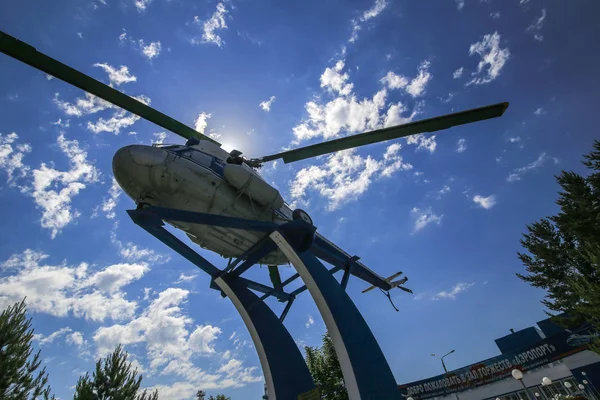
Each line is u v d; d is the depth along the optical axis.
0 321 17.91
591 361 28.27
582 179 29.61
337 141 12.97
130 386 22.81
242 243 13.81
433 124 11.73
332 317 11.74
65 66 9.80
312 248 15.34
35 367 18.55
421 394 38.84
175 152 12.23
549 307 30.39
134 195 11.77
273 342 14.89
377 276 19.86
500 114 11.27
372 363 11.38
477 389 35.47
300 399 13.94
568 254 29.33
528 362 32.59
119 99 11.30
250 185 12.36
